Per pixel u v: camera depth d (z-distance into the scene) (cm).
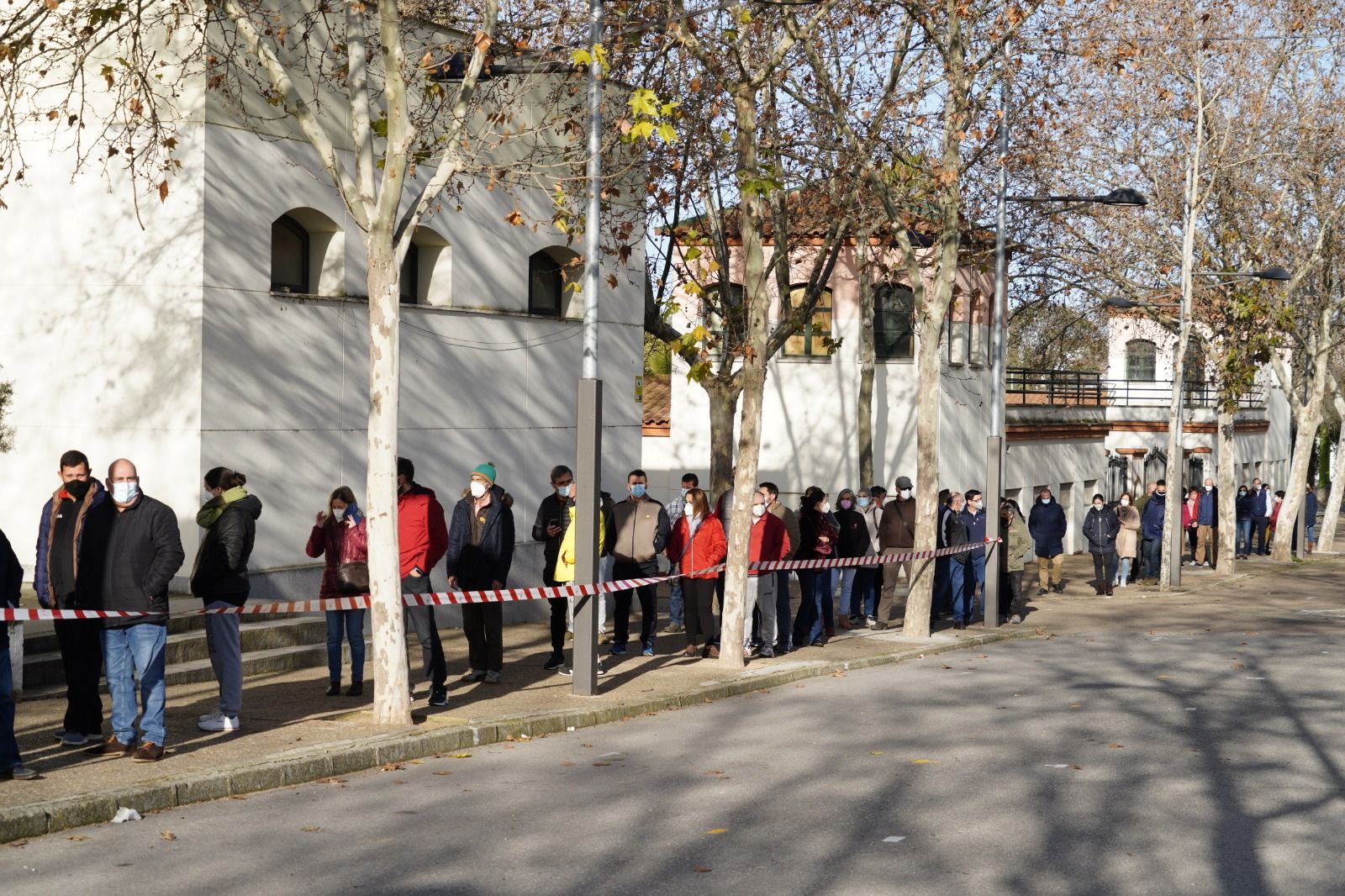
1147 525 3222
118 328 1559
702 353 2169
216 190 1545
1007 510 2295
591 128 1312
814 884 683
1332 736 1141
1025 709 1287
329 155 1087
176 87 1532
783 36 1669
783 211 1773
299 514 1650
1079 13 1872
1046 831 799
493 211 1930
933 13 1786
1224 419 3528
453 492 1880
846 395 3294
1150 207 3291
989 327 3659
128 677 942
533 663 1535
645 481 1612
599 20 1301
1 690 857
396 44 1082
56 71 1572
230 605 1055
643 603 1617
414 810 845
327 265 1705
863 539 2036
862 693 1405
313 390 1669
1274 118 3372
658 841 768
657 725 1196
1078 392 4284
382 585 1098
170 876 688
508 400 1969
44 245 1589
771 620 1644
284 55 1611
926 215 2150
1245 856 749
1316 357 4050
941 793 902
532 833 786
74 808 793
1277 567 3844
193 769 899
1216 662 1698
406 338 1806
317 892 662
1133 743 1102
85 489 961
